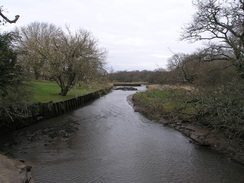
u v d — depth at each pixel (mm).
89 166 8586
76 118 17875
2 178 6367
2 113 11820
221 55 14188
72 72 23000
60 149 10375
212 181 7543
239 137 10289
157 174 8031
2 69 10602
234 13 12969
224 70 15156
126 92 46906
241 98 9461
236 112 9039
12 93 12406
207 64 17000
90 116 18984
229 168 8539
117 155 9820
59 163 8773
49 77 24625
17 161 8258
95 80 25156
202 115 13320
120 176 7832
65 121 16406
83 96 27438
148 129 14609
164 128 14898
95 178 7645
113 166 8641
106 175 7887
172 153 10141
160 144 11438
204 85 14320
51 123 15430
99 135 12969
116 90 53312
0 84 11094
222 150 10172
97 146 10961
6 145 10547
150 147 10961
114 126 15406
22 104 12828
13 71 11305
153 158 9516
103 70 26359
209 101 10688
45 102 16969
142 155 9859
